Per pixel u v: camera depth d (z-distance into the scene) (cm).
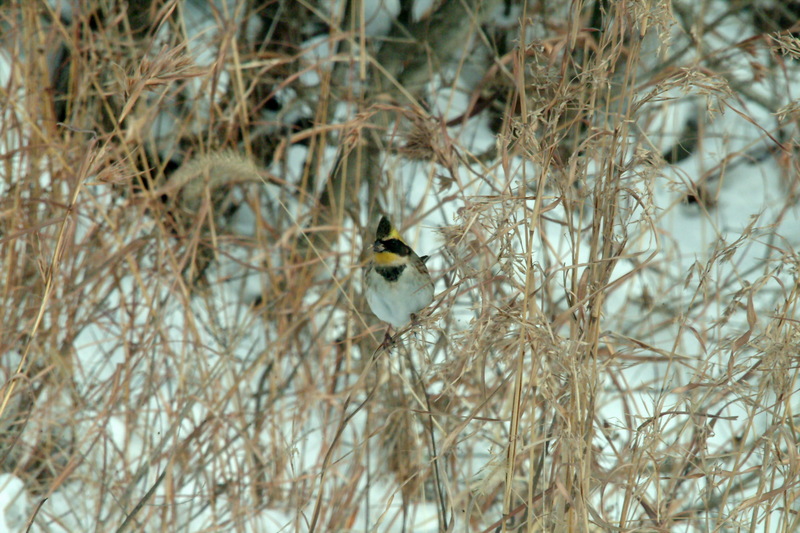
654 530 586
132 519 720
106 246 930
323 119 1012
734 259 1159
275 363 916
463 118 1006
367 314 1001
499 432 794
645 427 564
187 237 996
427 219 1102
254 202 1060
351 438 956
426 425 704
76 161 856
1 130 871
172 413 851
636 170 582
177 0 842
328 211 1094
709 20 1388
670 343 951
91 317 885
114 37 1026
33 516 680
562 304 967
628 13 545
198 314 965
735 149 1325
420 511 882
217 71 891
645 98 543
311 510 879
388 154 948
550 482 577
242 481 866
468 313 904
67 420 841
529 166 990
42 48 934
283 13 1173
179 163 1106
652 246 1132
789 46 619
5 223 845
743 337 553
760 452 647
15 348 864
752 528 548
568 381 546
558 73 596
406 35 1189
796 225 1202
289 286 999
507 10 1252
